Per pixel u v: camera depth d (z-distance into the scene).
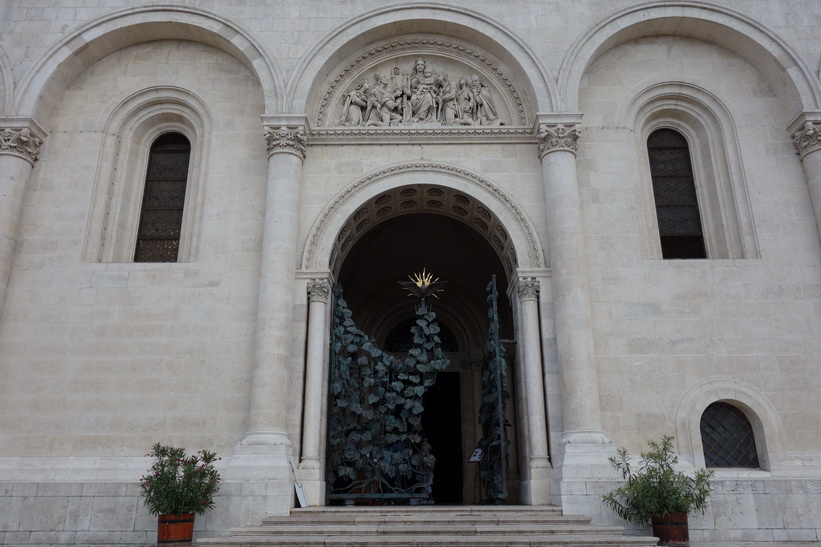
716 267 15.51
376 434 15.48
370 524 12.17
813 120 15.89
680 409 14.48
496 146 16.66
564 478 13.20
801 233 15.71
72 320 15.22
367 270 25.38
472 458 16.06
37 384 14.76
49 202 16.17
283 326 14.55
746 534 12.96
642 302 15.25
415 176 16.31
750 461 14.48
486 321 25.72
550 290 15.33
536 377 14.78
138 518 13.15
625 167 16.39
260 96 17.08
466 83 17.44
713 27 17.06
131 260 16.53
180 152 17.69
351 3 17.20
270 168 15.80
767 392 14.59
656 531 12.20
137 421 14.55
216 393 14.73
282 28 16.98
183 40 17.66
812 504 13.18
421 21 17.06
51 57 16.73
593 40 16.80
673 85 17.20
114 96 17.20
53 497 13.32
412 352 16.34
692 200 17.06
